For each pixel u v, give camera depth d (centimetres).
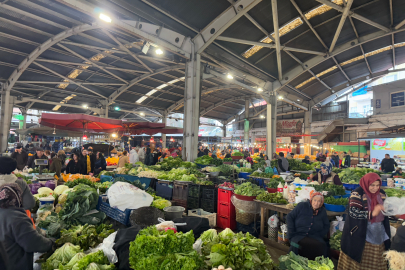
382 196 273
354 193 275
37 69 1758
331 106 2709
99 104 2562
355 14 1126
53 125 1094
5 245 190
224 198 529
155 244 186
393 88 1978
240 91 2650
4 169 276
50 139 2433
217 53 1208
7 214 194
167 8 933
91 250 250
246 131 2933
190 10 963
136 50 1557
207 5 959
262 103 3244
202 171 828
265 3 1001
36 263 252
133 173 693
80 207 318
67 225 299
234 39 1103
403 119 1886
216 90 2569
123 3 837
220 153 1942
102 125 1153
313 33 1298
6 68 1639
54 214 332
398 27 1258
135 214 308
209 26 1043
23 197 255
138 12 881
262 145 2786
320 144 2472
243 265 199
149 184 641
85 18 935
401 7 1141
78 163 761
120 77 2059
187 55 1064
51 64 1678
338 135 2475
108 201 357
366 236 266
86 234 269
